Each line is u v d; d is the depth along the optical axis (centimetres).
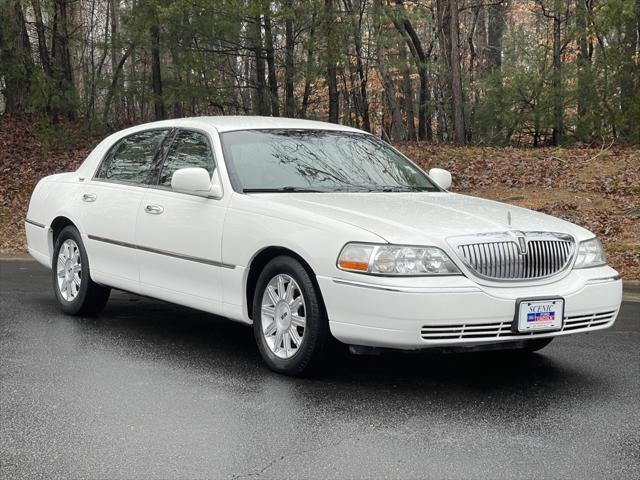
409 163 722
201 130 684
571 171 1859
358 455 425
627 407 519
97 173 775
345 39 2272
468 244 532
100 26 4006
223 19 2052
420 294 511
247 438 450
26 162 2181
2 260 1277
